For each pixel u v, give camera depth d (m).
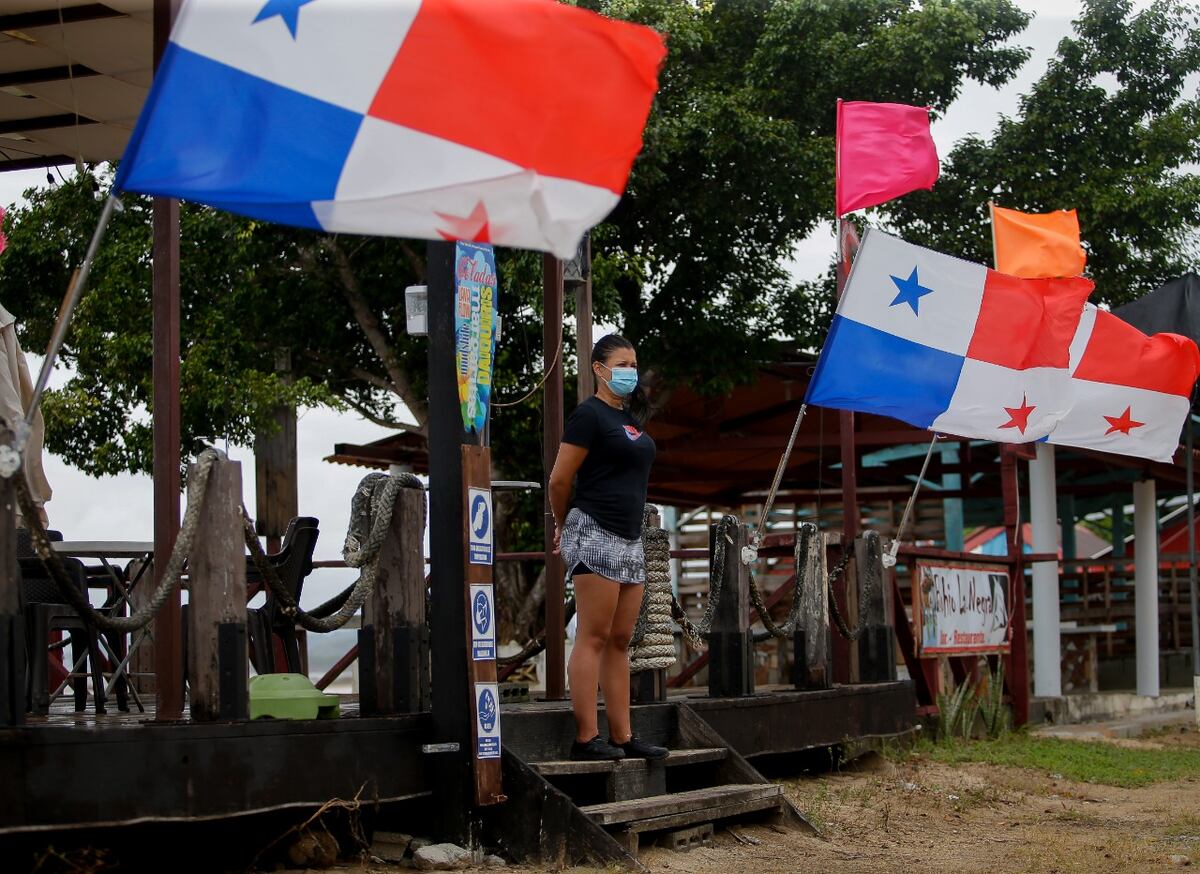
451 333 6.32
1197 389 14.34
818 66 17.64
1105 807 9.15
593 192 4.80
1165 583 19.53
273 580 5.71
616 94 4.88
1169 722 15.77
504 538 19.19
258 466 16.33
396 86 4.72
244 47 4.65
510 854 6.12
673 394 18.30
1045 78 19.03
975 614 13.11
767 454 19.34
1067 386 9.48
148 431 16.45
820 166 17.06
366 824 6.35
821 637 9.72
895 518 20.44
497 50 4.80
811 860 6.62
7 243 16.50
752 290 18.67
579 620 6.59
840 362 8.88
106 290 15.98
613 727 6.75
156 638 5.63
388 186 4.66
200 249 17.28
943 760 10.94
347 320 18.45
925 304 9.13
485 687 6.16
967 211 19.06
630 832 6.30
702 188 17.27
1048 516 15.61
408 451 17.66
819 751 9.90
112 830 5.53
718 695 8.49
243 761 5.38
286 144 4.64
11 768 4.68
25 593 6.53
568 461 6.34
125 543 6.91
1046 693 15.42
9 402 7.07
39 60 8.08
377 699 6.27
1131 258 18.81
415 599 6.34
